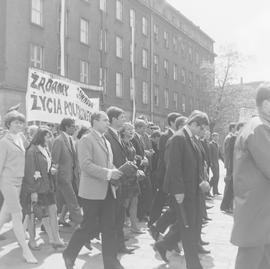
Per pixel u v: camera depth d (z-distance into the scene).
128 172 5.12
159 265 5.67
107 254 5.16
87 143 5.16
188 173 5.13
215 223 8.66
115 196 5.23
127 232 7.63
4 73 22.42
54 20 26.42
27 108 8.25
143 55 40.25
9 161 5.80
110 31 33.75
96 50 31.55
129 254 6.22
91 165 5.03
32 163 6.15
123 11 36.06
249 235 3.36
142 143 8.48
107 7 33.25
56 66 26.58
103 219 5.20
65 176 7.47
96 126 5.31
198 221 5.24
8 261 5.78
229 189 9.96
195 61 55.25
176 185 5.04
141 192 8.54
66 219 8.79
